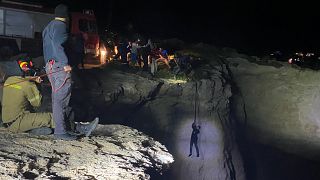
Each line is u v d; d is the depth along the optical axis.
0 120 6.52
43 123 6.18
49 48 5.70
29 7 18.88
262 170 30.95
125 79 22.17
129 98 21.55
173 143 22.70
